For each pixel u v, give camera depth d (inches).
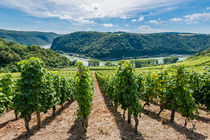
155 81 348.2
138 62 4970.5
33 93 240.8
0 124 326.6
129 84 265.1
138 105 253.1
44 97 289.1
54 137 247.0
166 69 332.2
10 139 245.8
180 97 267.1
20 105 239.8
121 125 289.9
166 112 373.1
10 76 398.0
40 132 267.9
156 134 250.5
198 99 354.0
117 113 376.5
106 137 240.5
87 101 268.1
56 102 358.9
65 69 3747.5
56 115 374.3
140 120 319.3
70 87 546.3
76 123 309.1
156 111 384.5
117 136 243.4
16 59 3383.4
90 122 314.5
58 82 382.6
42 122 321.1
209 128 276.7
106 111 397.7
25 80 235.1
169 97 302.7
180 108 271.4
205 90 329.7
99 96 723.4
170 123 300.7
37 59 253.0
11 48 4079.7
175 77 281.7
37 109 254.4
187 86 269.7
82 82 267.9
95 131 265.4
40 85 254.8
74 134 256.7
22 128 291.7
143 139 232.8
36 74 242.7
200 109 409.1
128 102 261.3
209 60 1892.2
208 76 339.3
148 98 368.5
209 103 327.0
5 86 385.7
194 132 257.9
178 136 242.7
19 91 240.7
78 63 274.5
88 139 235.8
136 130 251.9
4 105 380.5
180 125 290.0
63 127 289.4
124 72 268.7
